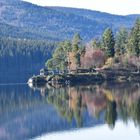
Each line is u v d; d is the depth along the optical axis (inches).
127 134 2593.5
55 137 2677.2
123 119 3038.9
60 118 3304.6
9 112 3794.3
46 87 6368.1
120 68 6983.3
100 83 6338.6
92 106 3786.9
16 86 7081.7
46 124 3105.3
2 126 3115.2
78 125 2962.6
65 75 6825.8
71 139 2583.7
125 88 5265.8
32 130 2930.6
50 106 4010.8
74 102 4163.4
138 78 6648.6
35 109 3885.3
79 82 6638.8
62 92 5260.8
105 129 2770.7
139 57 7007.9
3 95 5398.6
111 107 3644.2
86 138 2573.8
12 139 2701.8
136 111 3348.9
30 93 5482.3
